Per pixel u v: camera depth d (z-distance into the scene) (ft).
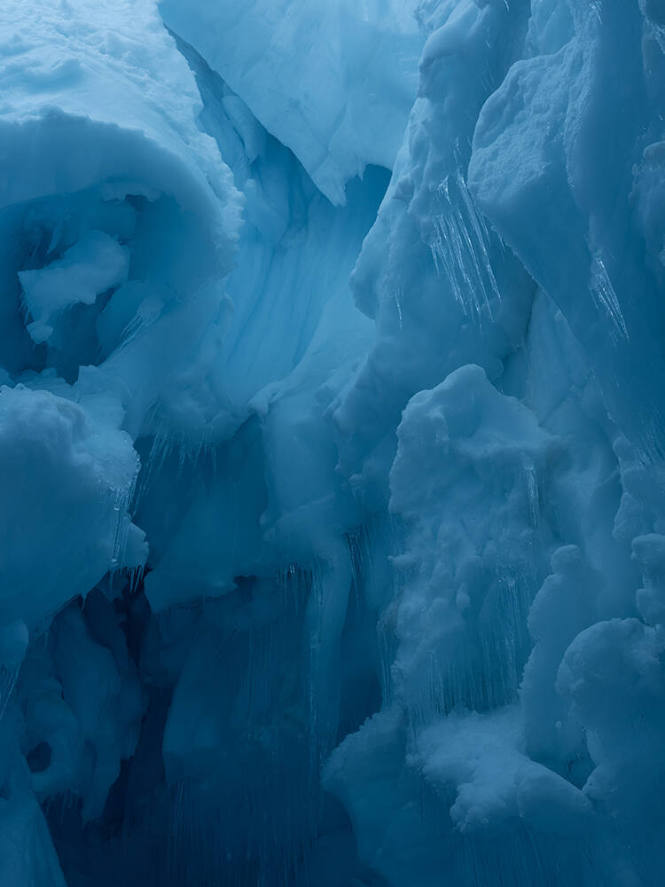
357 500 16.81
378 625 15.60
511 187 9.11
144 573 21.18
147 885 19.33
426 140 14.44
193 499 18.99
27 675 16.80
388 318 15.52
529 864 11.48
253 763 18.11
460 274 14.53
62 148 13.25
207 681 19.15
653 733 10.09
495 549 13.12
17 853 13.32
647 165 8.02
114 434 13.67
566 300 9.22
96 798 18.26
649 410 9.04
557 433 13.21
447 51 13.29
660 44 7.74
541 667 11.60
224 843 18.53
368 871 15.83
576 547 11.68
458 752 12.20
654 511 10.28
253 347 19.99
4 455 11.51
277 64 19.19
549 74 9.52
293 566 18.08
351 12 18.12
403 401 15.71
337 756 14.99
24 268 15.15
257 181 21.17
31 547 12.10
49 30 15.53
